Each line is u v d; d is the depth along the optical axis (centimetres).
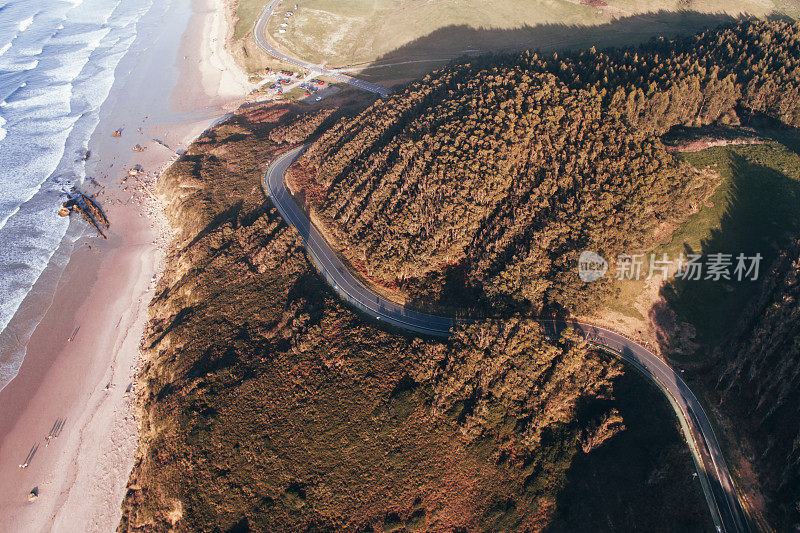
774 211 9138
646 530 6650
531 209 9350
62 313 11512
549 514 7256
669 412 7738
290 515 7369
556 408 7881
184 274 11469
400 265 9762
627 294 8994
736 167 9688
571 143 9844
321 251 10788
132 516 8162
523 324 8112
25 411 9694
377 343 8762
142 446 8894
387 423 7888
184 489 7875
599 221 8831
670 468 7031
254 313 9881
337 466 7644
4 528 8244
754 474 6950
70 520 8331
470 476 7575
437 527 7294
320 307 9500
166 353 9956
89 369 10369
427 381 8250
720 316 8519
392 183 10638
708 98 11019
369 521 7244
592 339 8744
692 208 9238
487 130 10262
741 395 7631
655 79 11544
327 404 8188
